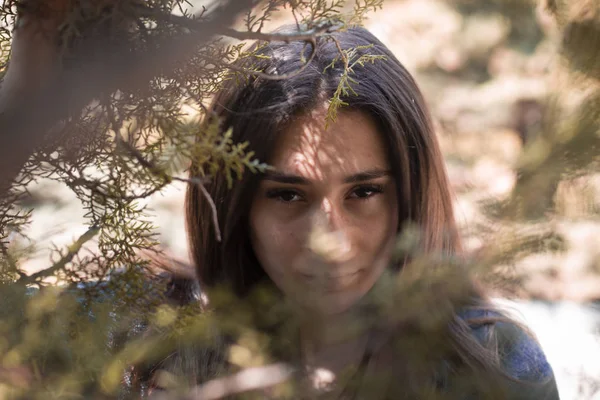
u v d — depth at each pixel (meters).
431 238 0.99
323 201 0.84
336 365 0.70
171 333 0.62
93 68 0.54
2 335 0.54
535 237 0.53
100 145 0.61
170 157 0.54
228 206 0.93
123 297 0.62
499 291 0.56
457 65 2.98
